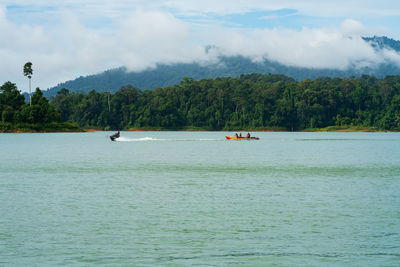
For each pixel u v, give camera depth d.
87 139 164.38
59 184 45.69
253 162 70.88
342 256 23.02
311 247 24.31
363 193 40.25
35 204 34.78
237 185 45.22
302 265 21.86
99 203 35.28
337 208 33.47
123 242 25.03
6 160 73.75
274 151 99.06
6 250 23.64
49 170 58.69
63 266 21.56
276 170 59.44
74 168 61.28
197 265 21.73
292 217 30.62
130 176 52.62
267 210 32.78
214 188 43.19
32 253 23.23
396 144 132.38
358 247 24.34
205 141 151.75
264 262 22.17
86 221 29.38
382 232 27.02
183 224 28.72
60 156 82.88
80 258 22.58
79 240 25.33
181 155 86.12
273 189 42.66
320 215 31.17
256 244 24.75
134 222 29.17
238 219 30.03
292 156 84.00
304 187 43.91
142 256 22.88
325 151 99.38
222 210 32.75
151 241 25.20
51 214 31.31
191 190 41.94
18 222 29.05
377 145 126.44
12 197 37.81
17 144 127.19
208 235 26.36
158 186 44.47
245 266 21.67
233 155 86.31
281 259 22.59
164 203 35.31
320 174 54.84
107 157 80.88
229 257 22.80
